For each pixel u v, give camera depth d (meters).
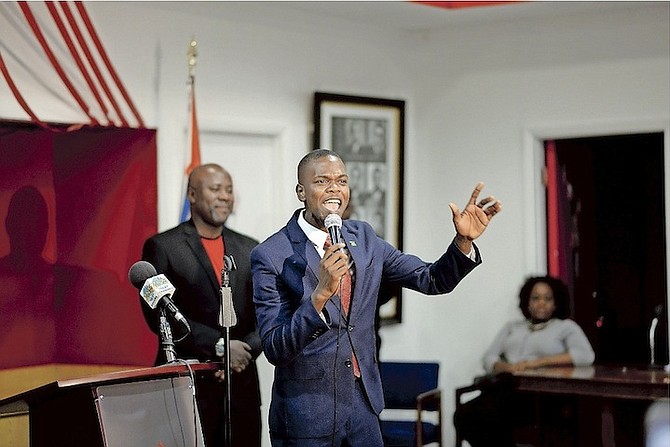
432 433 6.40
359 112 7.44
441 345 7.85
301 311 3.40
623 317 7.30
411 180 7.88
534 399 6.54
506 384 6.57
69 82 5.93
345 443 3.65
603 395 5.93
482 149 7.64
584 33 7.23
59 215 5.91
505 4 6.88
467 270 3.63
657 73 6.97
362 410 3.65
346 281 3.64
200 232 5.39
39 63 5.82
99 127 6.06
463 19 7.36
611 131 7.13
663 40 6.95
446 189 7.79
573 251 7.50
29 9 5.73
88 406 3.35
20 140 5.71
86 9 6.04
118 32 6.22
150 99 6.36
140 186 6.25
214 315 5.15
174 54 6.49
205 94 6.66
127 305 6.16
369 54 7.59
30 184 5.77
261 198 6.99
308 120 7.23
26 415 4.16
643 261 7.22
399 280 3.79
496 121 7.59
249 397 5.12
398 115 7.69
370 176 7.52
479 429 6.62
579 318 7.46
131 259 6.20
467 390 6.70
